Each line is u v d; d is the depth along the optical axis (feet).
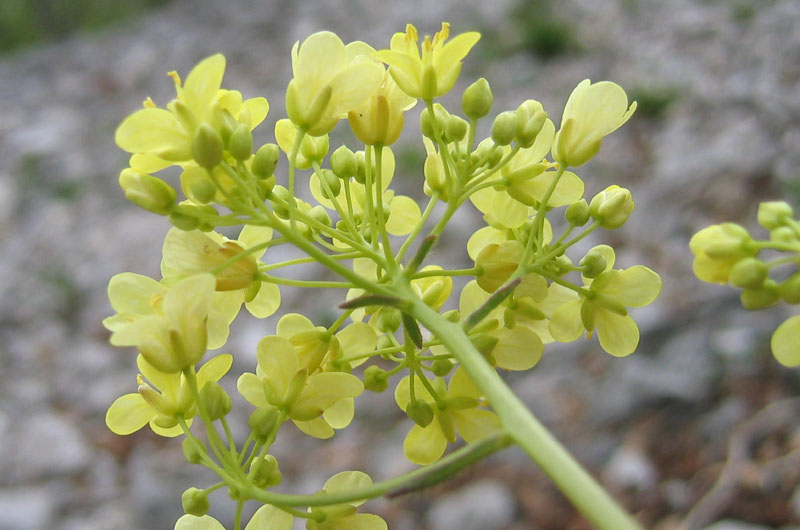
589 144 0.43
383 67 0.42
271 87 3.10
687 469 1.09
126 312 0.40
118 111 3.22
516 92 2.55
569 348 1.42
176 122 0.39
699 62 2.46
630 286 0.44
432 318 0.40
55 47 4.19
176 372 0.39
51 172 2.79
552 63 2.69
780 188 1.78
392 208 0.48
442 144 0.43
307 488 1.28
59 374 1.79
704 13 2.74
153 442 1.51
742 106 2.16
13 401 1.69
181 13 4.25
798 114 2.03
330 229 0.43
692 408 1.19
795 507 0.97
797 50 2.35
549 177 0.45
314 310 1.75
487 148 0.44
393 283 0.42
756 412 1.13
